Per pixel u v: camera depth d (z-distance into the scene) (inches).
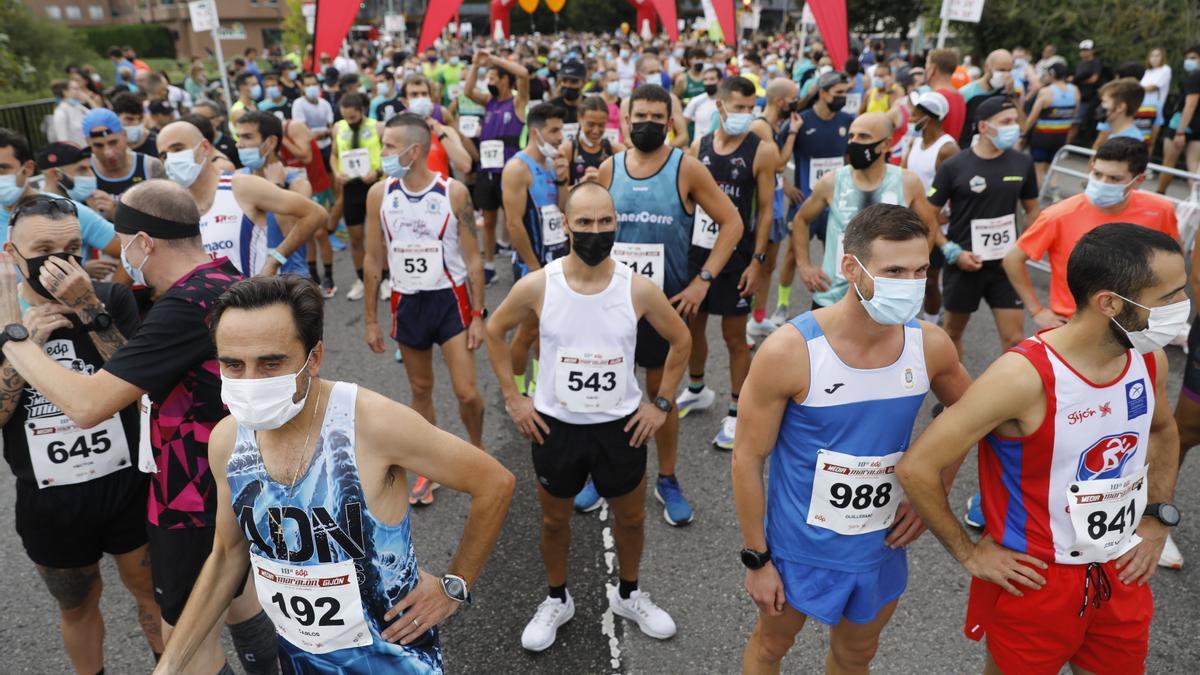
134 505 102.9
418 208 156.4
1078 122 499.5
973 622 90.6
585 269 110.7
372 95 569.9
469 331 165.8
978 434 77.6
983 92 307.7
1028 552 81.1
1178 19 527.2
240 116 221.6
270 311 61.4
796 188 242.8
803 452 85.4
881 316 76.3
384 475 68.2
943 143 228.2
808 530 87.3
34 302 98.3
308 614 70.1
